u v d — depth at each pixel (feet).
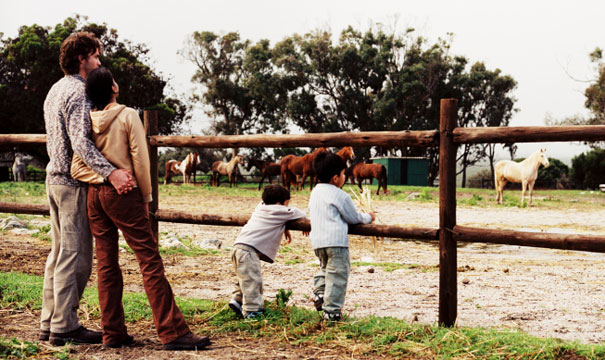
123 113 12.00
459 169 204.95
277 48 164.66
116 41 148.46
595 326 14.53
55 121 12.21
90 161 11.61
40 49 120.37
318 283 14.28
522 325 14.60
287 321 13.76
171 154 192.34
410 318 15.29
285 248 31.12
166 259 25.93
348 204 13.92
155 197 17.25
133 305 15.33
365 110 165.68
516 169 69.97
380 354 11.57
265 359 11.26
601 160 151.74
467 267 24.94
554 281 21.50
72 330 12.32
